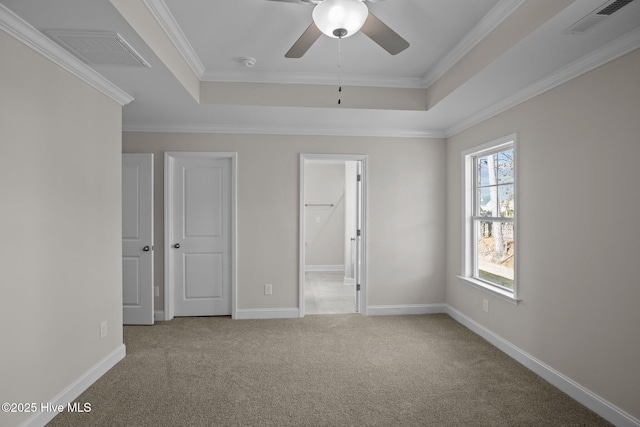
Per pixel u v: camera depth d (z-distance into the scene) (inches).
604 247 86.2
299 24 97.8
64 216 90.0
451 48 111.9
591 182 89.8
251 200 165.5
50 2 65.3
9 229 72.6
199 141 163.0
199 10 90.4
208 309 167.9
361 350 127.6
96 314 105.0
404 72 132.2
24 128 76.5
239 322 159.5
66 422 83.7
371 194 170.6
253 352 125.7
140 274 155.4
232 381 104.2
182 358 120.4
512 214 129.1
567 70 95.3
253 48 112.3
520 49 85.1
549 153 104.2
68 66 89.4
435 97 130.6
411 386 101.3
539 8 75.1
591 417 86.0
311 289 235.0
